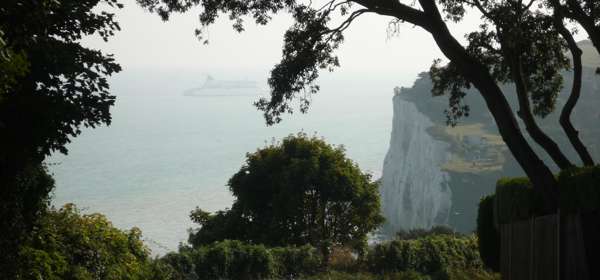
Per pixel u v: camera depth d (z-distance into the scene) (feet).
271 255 88.28
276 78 63.87
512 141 56.34
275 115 64.85
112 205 488.85
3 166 41.63
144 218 428.97
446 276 84.84
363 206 127.95
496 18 59.41
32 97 40.63
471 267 90.84
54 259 44.32
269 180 128.77
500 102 57.31
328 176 124.88
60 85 41.86
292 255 91.50
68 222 48.08
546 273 48.67
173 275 71.56
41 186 44.16
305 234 126.31
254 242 127.03
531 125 60.08
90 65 42.24
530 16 61.36
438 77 76.07
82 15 41.06
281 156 129.59
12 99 40.34
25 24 36.73
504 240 60.23
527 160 55.52
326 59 63.93
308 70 63.87
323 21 63.62
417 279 84.43
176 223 403.75
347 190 126.11
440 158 444.14
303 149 129.29
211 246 87.56
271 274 87.61
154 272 57.98
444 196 407.03
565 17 61.05
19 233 42.37
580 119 414.82
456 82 74.95
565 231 45.98
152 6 65.16
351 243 109.19
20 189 42.63
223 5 64.64
